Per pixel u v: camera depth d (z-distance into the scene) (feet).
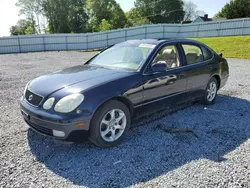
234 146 10.28
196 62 14.51
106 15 169.27
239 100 17.60
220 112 14.83
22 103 10.30
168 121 13.14
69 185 7.44
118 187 7.38
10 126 12.03
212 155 9.45
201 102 16.02
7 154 9.22
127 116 10.45
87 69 11.81
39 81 10.67
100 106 9.39
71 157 9.12
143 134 11.39
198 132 11.70
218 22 81.30
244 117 13.94
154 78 11.35
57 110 8.86
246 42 62.34
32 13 169.07
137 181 7.69
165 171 8.27
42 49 74.28
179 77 12.84
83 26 163.02
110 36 80.23
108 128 9.87
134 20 186.80
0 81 24.13
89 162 8.79
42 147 9.87
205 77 15.12
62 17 157.58
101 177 7.88
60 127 8.73
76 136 9.05
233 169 8.43
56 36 74.79
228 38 70.23
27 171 8.14
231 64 39.52
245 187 7.42
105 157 9.17
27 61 44.91
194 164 8.74
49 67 35.81
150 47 12.37
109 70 11.44
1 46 67.92
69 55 58.90
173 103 12.94
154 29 83.82
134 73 10.87
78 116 8.82
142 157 9.21
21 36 70.08
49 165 8.55
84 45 78.13
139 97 10.77
